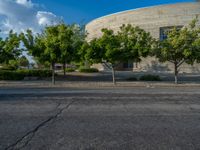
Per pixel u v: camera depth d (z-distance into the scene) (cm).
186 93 1402
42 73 2928
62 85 2080
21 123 677
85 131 597
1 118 738
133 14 4084
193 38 2122
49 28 2198
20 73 2758
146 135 565
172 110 869
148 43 2184
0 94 1345
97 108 908
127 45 2111
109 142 517
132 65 4125
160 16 3878
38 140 529
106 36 2120
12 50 2259
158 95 1301
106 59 2145
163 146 492
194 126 645
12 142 517
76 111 849
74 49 2191
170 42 2142
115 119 725
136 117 753
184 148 481
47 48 2064
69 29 2203
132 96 1259
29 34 2142
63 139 536
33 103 1024
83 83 2277
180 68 3706
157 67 3822
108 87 1911
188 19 3722
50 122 688
